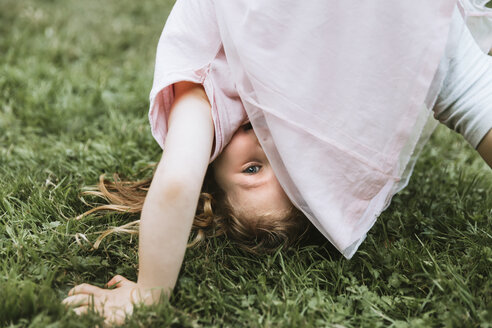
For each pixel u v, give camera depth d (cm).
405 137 186
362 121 181
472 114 191
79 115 307
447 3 178
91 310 160
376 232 215
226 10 180
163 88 187
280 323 162
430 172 266
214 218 207
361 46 177
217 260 198
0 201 216
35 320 153
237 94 190
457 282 177
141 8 514
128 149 271
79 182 243
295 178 181
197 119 180
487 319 163
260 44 177
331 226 185
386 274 190
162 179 166
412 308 175
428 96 186
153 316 162
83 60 384
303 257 197
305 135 180
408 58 178
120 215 218
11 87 332
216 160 197
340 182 185
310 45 177
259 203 193
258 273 189
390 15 175
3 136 286
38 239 196
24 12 455
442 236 211
